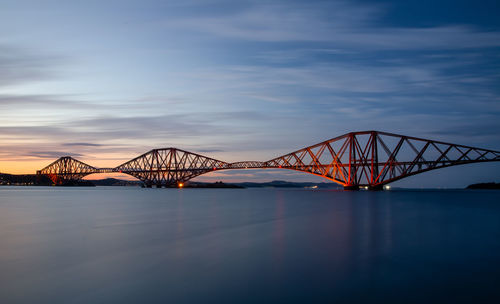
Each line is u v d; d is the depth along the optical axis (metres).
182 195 136.38
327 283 16.62
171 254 22.30
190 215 48.25
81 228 34.44
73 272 18.34
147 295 15.06
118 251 23.20
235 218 44.16
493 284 16.52
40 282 16.77
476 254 22.36
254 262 20.28
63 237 28.84
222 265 19.64
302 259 21.03
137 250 23.48
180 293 15.31
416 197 114.69
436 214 50.12
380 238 28.28
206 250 23.48
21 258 21.31
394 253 22.66
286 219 42.91
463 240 27.33
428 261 20.61
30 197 112.19
